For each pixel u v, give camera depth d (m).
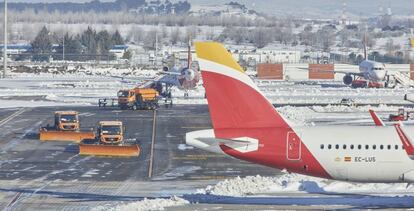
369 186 137.75
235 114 119.38
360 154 119.19
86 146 186.00
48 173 158.75
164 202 124.44
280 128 119.94
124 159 178.25
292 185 138.50
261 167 165.62
